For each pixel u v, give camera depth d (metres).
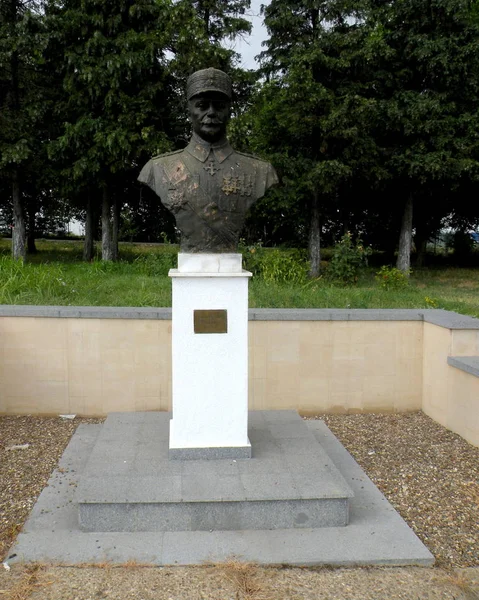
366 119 11.93
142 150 12.77
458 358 4.99
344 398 5.63
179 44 12.29
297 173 12.63
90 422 5.29
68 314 5.30
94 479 3.46
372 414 5.66
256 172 3.75
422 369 5.69
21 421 5.28
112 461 3.72
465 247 20.89
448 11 12.20
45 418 5.38
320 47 11.91
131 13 12.70
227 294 3.62
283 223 14.39
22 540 3.20
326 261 18.86
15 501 3.71
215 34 13.38
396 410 5.71
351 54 11.73
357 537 3.27
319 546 3.16
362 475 4.13
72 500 3.45
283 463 3.71
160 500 3.24
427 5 12.34
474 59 12.57
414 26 12.64
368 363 5.61
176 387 3.69
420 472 4.25
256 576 2.92
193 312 3.62
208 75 3.48
